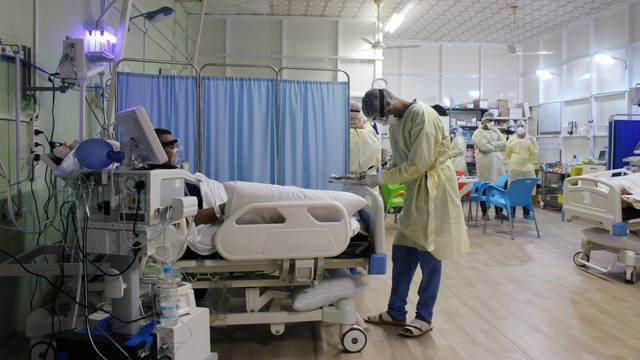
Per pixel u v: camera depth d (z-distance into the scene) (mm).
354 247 2062
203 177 2414
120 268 1637
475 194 5910
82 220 1592
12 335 2156
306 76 7062
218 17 6844
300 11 6754
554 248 4438
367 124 4434
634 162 4355
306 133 3146
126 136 1661
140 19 4047
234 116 3057
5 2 2096
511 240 4848
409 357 2094
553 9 6793
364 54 7074
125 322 1623
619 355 2100
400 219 2398
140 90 2928
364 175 2408
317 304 2104
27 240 2279
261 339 2293
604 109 6938
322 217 2045
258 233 1898
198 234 1943
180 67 5422
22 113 2217
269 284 2033
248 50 6945
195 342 1665
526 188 4918
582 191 3529
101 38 2658
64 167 1713
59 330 1760
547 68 8188
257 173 3086
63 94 2625
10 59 2092
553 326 2453
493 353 2133
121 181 1525
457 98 8680
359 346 2141
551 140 8031
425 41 8539
